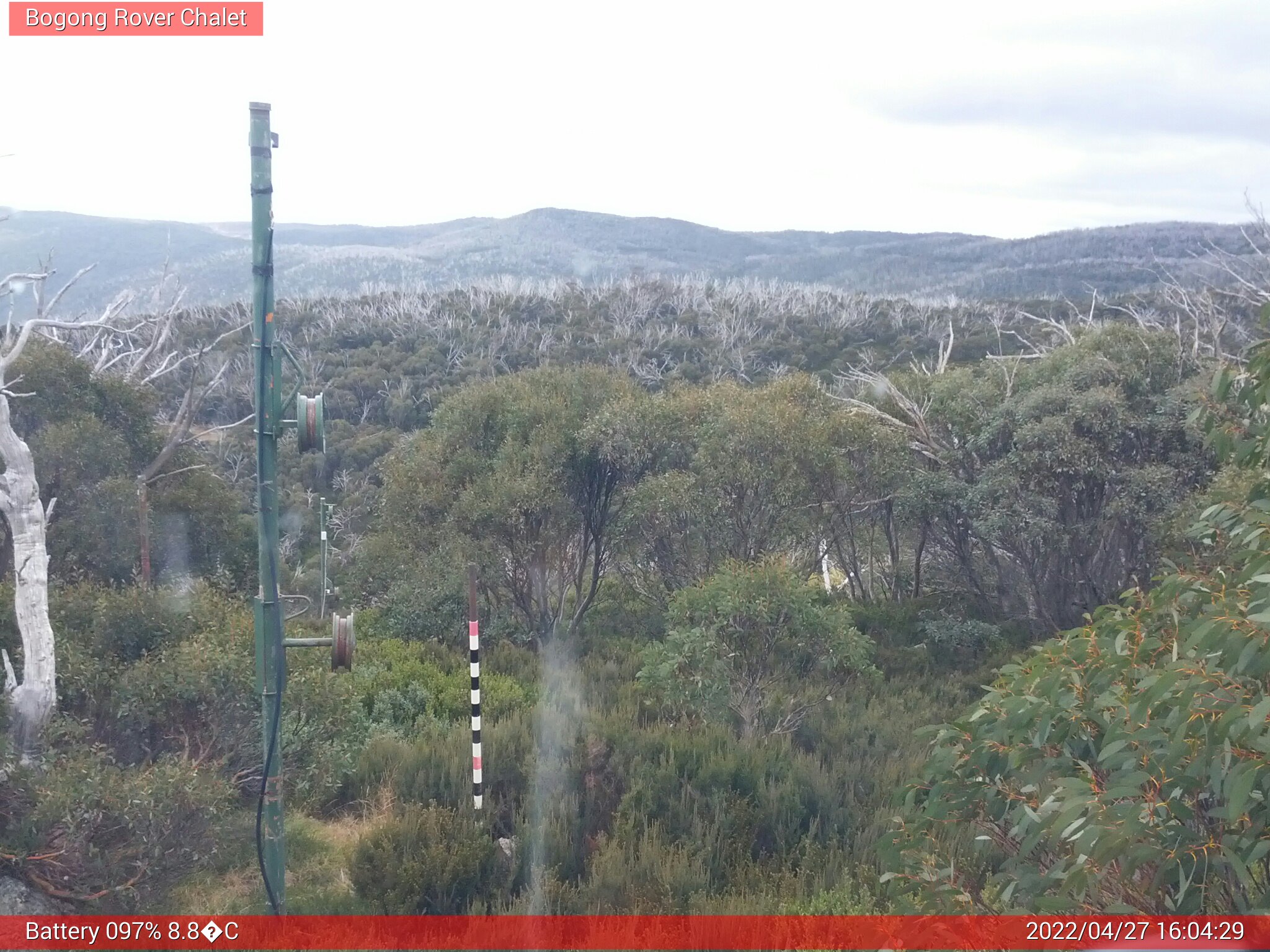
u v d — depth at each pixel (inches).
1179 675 113.7
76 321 290.5
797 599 353.1
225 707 265.1
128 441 526.9
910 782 151.2
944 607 570.3
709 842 252.1
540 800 276.2
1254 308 693.9
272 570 203.8
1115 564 504.7
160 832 218.8
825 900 219.3
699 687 340.2
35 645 235.3
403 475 535.5
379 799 288.4
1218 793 111.0
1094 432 478.9
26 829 209.3
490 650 481.1
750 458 506.3
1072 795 120.4
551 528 506.9
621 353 1808.6
